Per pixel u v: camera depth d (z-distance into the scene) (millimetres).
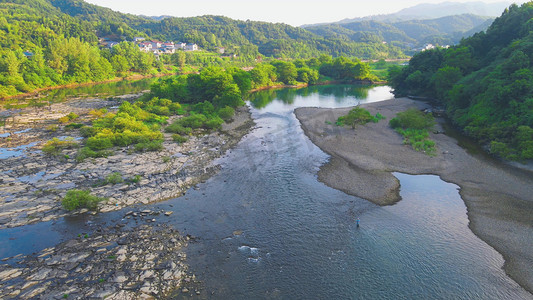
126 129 68312
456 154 58938
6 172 50125
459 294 28172
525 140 53531
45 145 62031
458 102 81625
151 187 47031
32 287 27469
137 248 33469
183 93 102938
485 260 32062
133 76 184625
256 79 155750
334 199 44469
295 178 51125
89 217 39156
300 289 28766
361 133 73000
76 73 150875
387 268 31266
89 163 54438
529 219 38312
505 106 63656
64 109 95438
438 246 34344
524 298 27578
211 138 70875
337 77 186250
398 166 54719
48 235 35281
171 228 37250
